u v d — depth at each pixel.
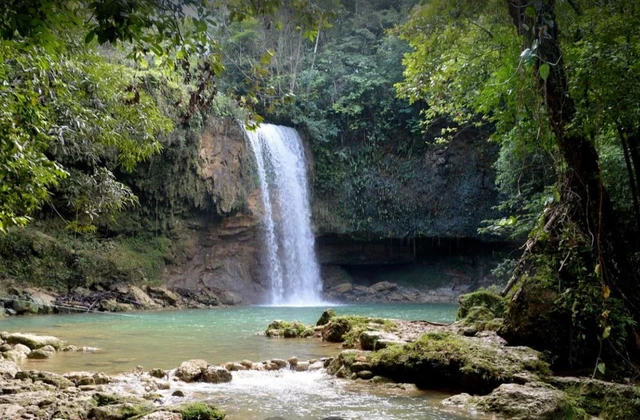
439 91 13.34
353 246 30.70
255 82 5.64
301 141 30.08
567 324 7.20
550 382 5.92
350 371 7.08
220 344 10.31
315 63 28.58
